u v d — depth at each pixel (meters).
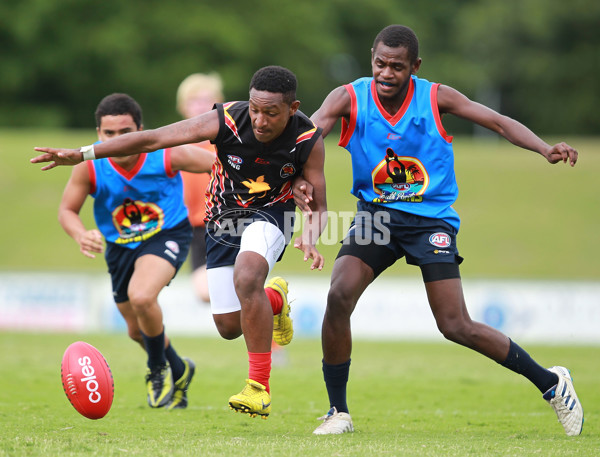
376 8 150.00
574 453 15.70
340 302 18.30
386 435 18.47
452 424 21.36
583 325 48.31
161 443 16.31
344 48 151.12
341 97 19.50
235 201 18.58
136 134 17.62
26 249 68.00
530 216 76.19
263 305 17.25
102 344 42.34
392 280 56.97
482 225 74.19
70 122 136.38
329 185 78.94
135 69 128.88
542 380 19.06
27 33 124.50
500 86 154.00
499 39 147.62
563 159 18.42
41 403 23.80
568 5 143.88
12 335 46.38
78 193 22.89
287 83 17.09
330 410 19.17
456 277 18.73
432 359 40.03
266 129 17.23
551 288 48.44
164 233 23.08
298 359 38.59
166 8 132.12
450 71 146.50
